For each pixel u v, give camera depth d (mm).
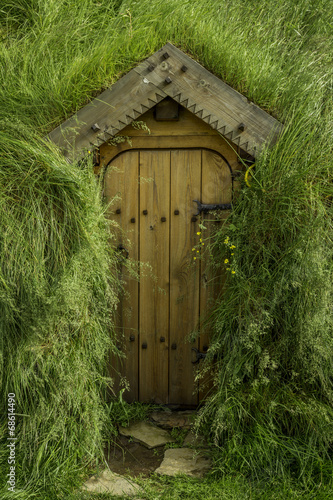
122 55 2943
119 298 3143
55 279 2625
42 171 2693
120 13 3742
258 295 2719
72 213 2666
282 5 4180
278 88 2949
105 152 3021
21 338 2676
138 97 2758
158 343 3186
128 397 3248
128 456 2779
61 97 2889
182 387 3213
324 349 2578
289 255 2641
